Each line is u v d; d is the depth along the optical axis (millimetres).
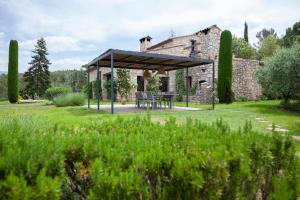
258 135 2162
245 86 21406
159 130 2328
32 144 1507
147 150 1644
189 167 1498
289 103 14539
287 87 13430
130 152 1623
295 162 2121
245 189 1849
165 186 1527
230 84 18250
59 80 53625
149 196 1440
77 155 1730
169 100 14961
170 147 1753
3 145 1504
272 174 2049
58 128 2490
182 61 13641
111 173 1337
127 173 1345
